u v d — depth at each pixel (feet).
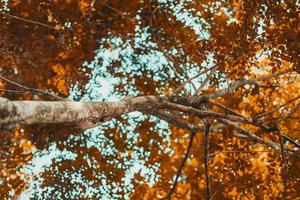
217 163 29.14
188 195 32.40
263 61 30.37
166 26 29.91
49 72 29.60
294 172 25.08
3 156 26.71
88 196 28.02
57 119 11.30
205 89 29.40
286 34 23.68
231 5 26.76
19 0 27.91
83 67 29.91
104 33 30.50
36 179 27.68
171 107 18.45
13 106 9.58
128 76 30.63
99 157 28.35
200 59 27.30
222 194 29.48
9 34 28.12
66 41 29.19
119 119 28.91
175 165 31.65
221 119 22.34
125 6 30.66
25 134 26.66
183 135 29.66
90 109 13.08
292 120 29.60
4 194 26.81
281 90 30.35
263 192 28.81
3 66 28.45
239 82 25.63
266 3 23.73
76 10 28.84
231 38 24.89
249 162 29.17
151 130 29.22
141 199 28.43
